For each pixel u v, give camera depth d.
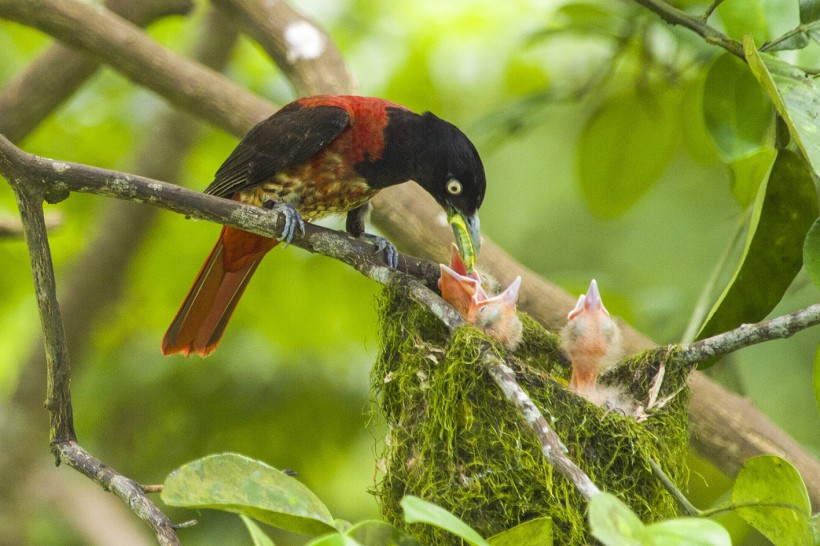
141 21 11.98
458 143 9.28
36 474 13.51
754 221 7.12
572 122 15.06
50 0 10.16
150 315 14.48
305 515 5.07
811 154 6.21
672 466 7.23
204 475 5.13
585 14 10.47
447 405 7.07
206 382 13.79
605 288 11.58
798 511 5.32
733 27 8.46
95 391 13.97
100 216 14.14
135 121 14.09
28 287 14.23
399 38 13.17
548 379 7.13
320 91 10.39
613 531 4.22
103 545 12.97
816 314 6.26
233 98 10.35
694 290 13.69
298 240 7.75
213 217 7.36
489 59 13.16
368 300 13.62
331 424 13.70
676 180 14.91
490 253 9.73
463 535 4.48
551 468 6.80
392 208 9.96
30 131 11.70
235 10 10.84
